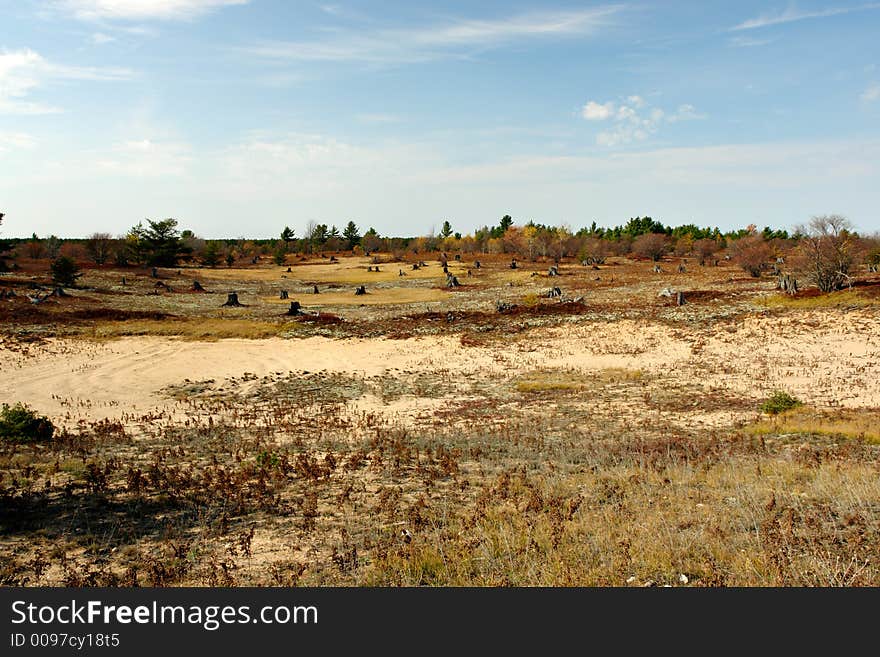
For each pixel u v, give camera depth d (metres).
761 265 66.94
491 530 8.21
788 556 6.86
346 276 87.25
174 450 14.81
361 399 25.19
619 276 73.88
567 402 23.22
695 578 6.61
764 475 10.89
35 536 8.42
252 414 22.20
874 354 28.52
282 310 52.97
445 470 12.20
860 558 6.82
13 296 48.91
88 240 89.94
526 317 44.97
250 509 9.77
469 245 125.81
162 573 7.04
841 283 44.59
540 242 109.56
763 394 23.11
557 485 10.68
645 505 9.23
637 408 21.62
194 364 32.69
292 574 7.09
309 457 13.97
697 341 34.00
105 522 9.05
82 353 34.03
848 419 17.41
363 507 9.82
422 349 36.75
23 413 16.12
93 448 14.96
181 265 102.38
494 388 26.75
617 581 6.48
